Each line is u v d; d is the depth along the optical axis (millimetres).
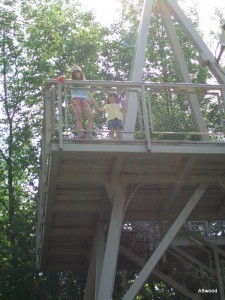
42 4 19422
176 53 9836
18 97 18484
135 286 7023
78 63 18781
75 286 16203
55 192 7852
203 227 14367
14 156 17672
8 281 15117
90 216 8992
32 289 15320
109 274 6969
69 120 9008
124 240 9656
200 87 7629
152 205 9117
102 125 11047
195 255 11031
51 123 7246
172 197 8336
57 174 7301
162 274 10102
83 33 19031
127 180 7723
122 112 8055
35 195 17406
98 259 8453
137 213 9297
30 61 18797
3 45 18750
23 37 18938
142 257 10031
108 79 18953
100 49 19203
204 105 13766
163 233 10609
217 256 10023
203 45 9320
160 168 7691
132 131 7488
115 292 15969
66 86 7238
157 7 10164
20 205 17453
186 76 9609
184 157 7363
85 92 7625
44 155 8062
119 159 7121
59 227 9398
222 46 8930
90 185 7852
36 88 18516
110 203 8305
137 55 8883
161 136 9180
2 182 18188
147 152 7027
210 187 8648
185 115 8102
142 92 7371
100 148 6922
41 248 10008
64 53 18844
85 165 7352
